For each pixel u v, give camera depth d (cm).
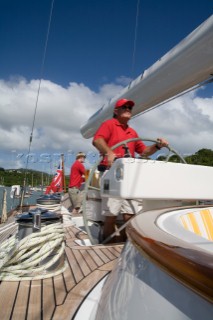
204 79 211
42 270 146
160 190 188
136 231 70
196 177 200
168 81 223
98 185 259
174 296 48
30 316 108
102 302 78
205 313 42
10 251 148
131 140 221
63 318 106
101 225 259
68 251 196
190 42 183
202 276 42
